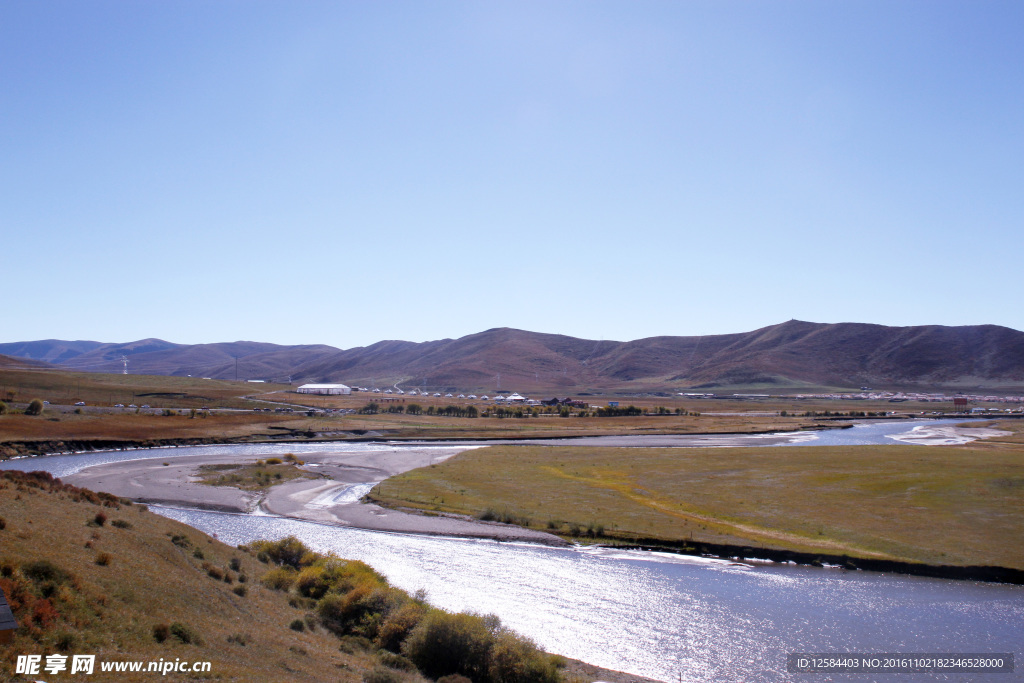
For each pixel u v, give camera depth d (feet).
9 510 92.12
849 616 115.24
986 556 144.15
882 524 171.01
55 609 63.41
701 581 135.23
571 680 82.38
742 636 106.83
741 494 215.72
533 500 211.82
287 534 170.60
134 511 132.26
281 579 114.83
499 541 165.99
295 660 72.74
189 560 104.37
